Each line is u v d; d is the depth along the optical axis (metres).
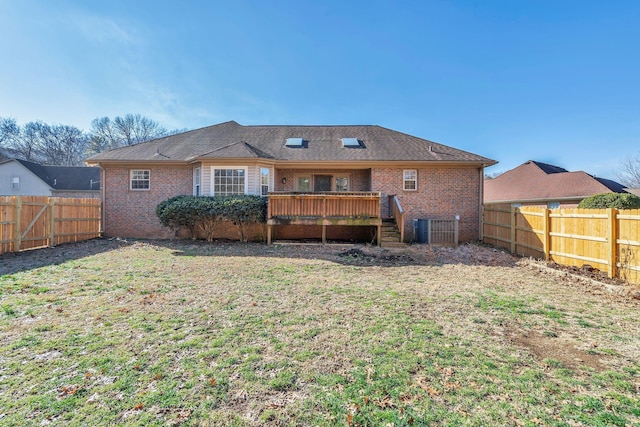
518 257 9.30
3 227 8.75
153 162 12.79
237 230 12.90
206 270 7.14
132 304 4.69
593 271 6.86
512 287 6.03
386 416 2.29
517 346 3.49
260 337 3.62
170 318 4.17
